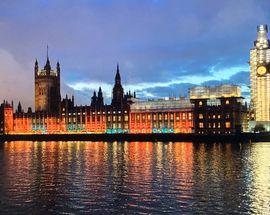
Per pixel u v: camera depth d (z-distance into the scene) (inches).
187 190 2758.4
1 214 2198.6
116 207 2325.3
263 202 2396.7
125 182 3105.3
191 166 4124.0
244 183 3016.7
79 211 2253.9
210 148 7283.5
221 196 2559.1
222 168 3929.6
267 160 4726.9
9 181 3196.4
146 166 4168.3
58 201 2470.5
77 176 3449.8
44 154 6146.7
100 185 2982.3
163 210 2252.7
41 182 3139.8
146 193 2674.7
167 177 3344.0
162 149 7106.3
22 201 2474.2
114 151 6683.1
